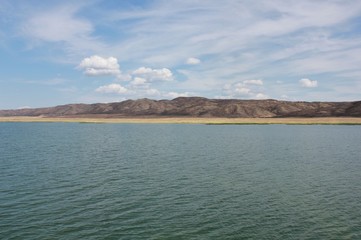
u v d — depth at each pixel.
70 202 35.66
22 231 27.78
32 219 30.48
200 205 34.97
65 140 107.44
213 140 106.25
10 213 31.98
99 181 45.50
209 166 57.69
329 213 32.66
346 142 97.94
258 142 99.25
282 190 41.09
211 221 30.44
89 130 165.75
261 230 28.48
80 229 28.33
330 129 159.25
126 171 52.84
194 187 42.44
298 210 33.59
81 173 50.97
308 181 45.97
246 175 49.97
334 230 28.56
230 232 28.03
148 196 38.16
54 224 29.36
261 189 41.56
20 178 46.97
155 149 82.19
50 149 81.75
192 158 67.00
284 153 74.62
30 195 38.12
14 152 75.31
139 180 46.31
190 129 169.50
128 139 111.31
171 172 52.09
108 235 27.19
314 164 59.81
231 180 46.53
